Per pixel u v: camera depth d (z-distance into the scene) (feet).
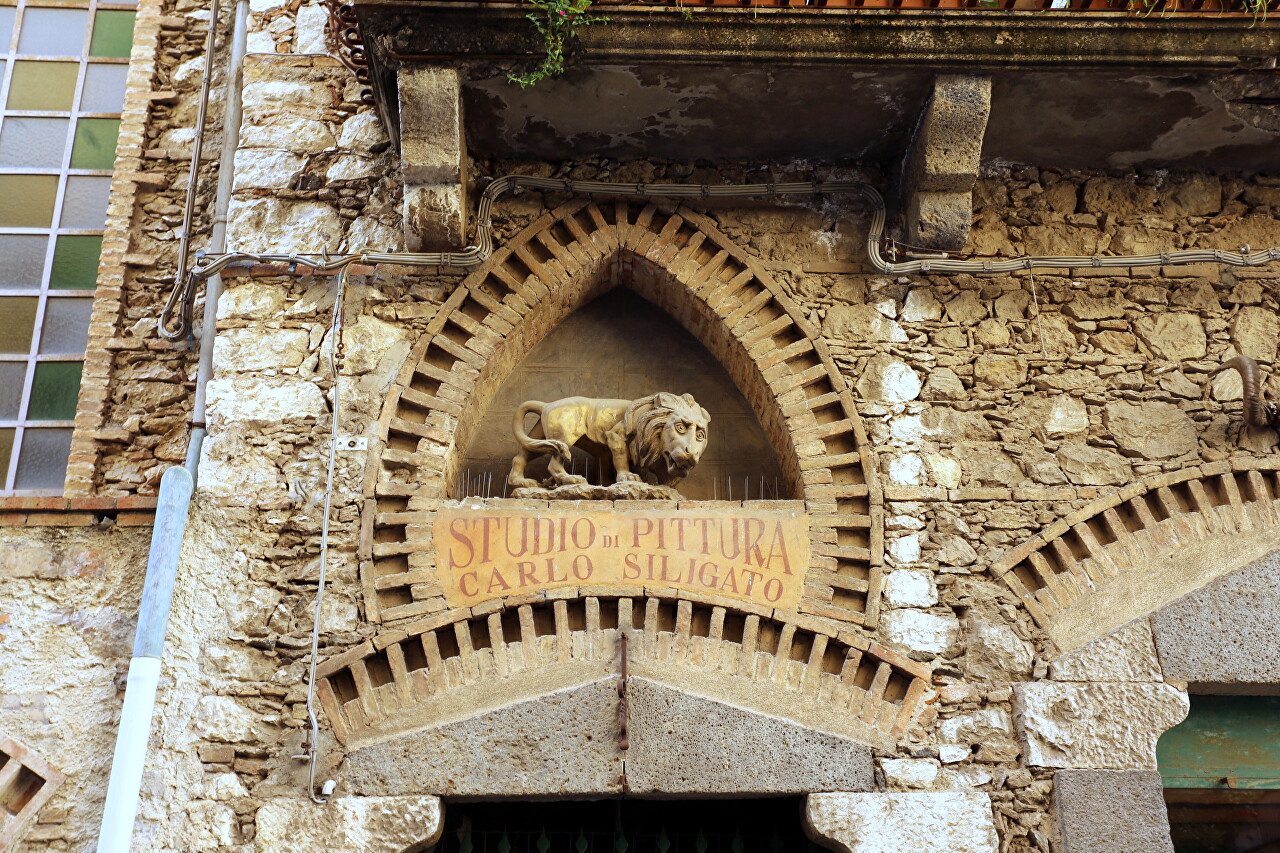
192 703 20.25
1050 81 22.66
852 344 23.32
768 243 24.18
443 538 21.33
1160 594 21.54
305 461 22.04
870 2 22.00
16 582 21.59
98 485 23.39
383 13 21.67
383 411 22.33
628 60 22.00
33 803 20.01
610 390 24.34
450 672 20.43
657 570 21.18
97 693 20.90
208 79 26.50
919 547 21.75
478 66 22.16
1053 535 21.89
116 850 18.81
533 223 23.95
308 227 23.94
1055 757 20.34
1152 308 23.88
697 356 24.72
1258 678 21.01
